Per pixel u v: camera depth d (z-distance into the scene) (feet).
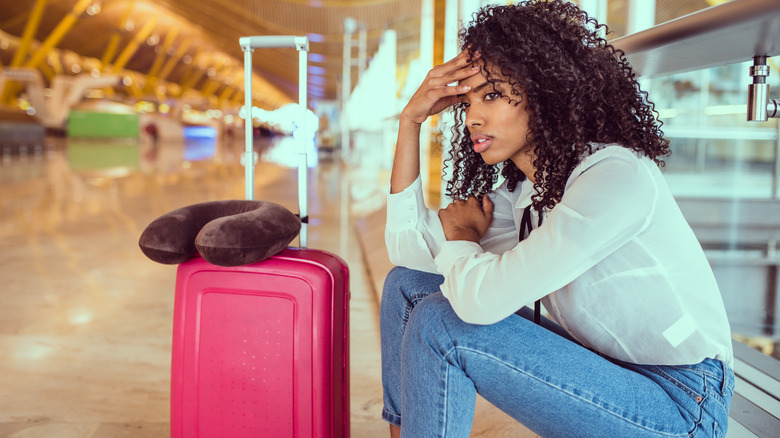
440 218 4.06
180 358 4.28
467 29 3.53
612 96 3.34
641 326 3.19
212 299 4.18
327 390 4.12
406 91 23.62
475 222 4.04
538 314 3.74
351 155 64.90
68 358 7.39
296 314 4.07
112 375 6.91
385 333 4.18
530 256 3.08
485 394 3.22
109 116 96.73
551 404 3.07
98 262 12.32
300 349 4.08
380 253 12.58
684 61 4.44
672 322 3.13
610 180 3.08
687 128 15.15
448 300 3.32
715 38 3.50
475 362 3.13
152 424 5.75
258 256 3.93
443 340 3.18
